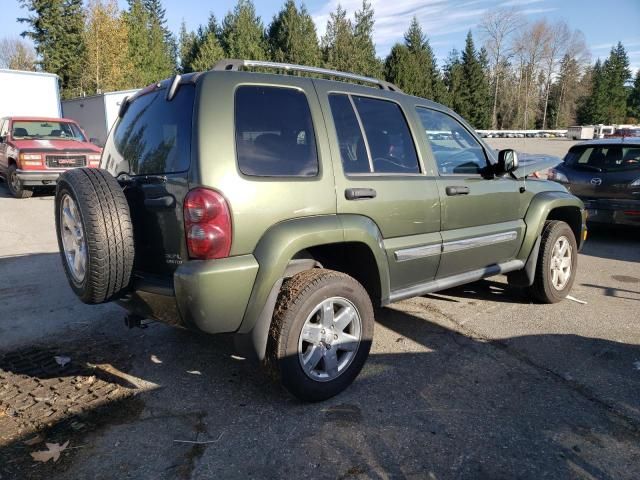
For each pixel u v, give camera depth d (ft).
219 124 9.39
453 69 198.49
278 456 8.90
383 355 12.85
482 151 14.78
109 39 130.72
